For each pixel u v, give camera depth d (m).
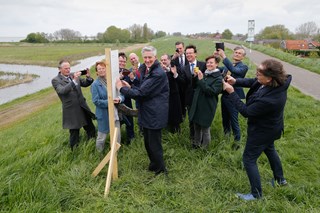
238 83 4.43
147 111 4.11
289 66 16.84
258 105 3.30
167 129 5.84
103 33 115.69
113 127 4.03
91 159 4.70
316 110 7.19
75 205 3.60
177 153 4.88
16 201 3.48
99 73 4.80
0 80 30.31
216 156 4.77
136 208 3.49
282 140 5.40
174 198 3.69
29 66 46.09
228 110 5.18
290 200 3.67
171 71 5.33
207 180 4.08
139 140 5.35
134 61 5.95
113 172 4.12
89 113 5.32
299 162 4.59
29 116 14.66
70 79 5.30
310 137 5.49
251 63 17.03
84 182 3.99
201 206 3.52
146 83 3.94
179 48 5.95
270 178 4.17
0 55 63.09
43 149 4.86
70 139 5.23
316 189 3.83
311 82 11.58
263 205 3.45
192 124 5.33
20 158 4.84
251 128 3.54
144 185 3.97
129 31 109.88
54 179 4.03
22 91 24.42
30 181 3.79
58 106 14.73
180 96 6.05
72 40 117.25
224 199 3.69
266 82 3.28
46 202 3.50
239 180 4.04
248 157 3.62
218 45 4.99
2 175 3.87
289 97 8.33
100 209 3.47
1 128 13.21
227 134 5.38
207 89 4.48
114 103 4.06
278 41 67.62
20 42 115.25
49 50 78.00
